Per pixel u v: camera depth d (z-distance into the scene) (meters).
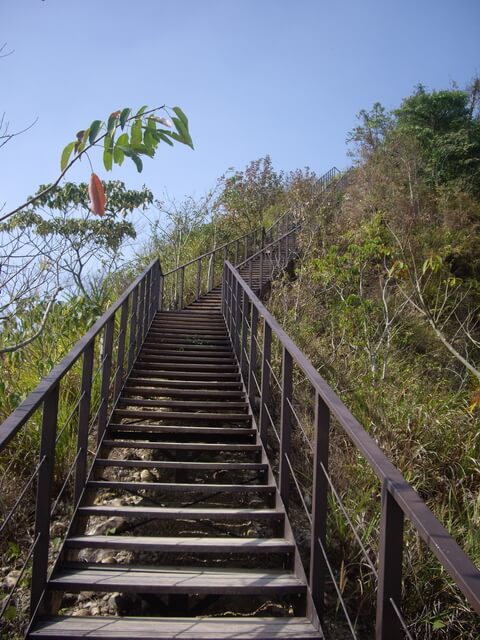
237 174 23.64
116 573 3.17
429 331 10.92
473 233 15.78
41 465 2.80
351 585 3.74
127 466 4.28
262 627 2.79
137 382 6.30
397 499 1.88
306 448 5.55
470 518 4.56
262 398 4.80
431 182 19.34
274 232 20.91
